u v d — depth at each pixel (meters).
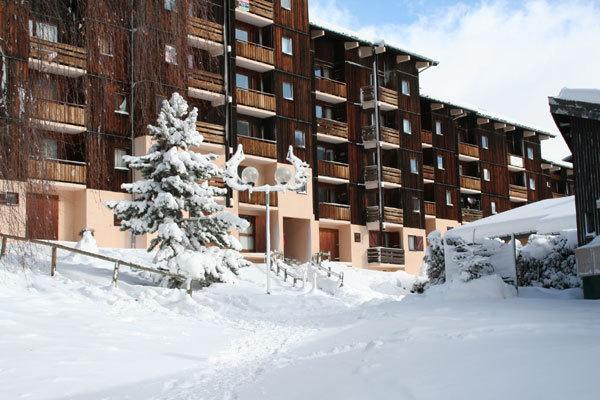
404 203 45.59
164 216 20.52
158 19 10.20
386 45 44.78
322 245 42.31
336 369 8.03
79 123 24.20
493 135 55.88
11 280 15.17
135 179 31.34
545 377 5.73
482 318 11.67
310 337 12.59
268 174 38.47
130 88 10.67
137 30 10.20
